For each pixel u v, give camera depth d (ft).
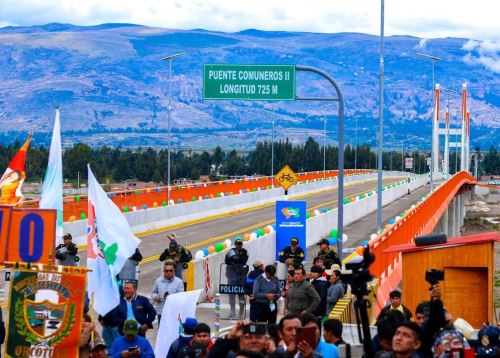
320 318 66.59
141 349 48.52
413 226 142.31
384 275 96.48
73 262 84.17
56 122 68.44
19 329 48.65
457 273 65.21
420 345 35.40
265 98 96.07
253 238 117.19
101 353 44.83
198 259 93.35
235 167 548.31
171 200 185.57
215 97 95.91
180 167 493.77
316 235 155.94
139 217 165.37
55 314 48.67
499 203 507.71
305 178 328.90
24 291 48.65
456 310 64.69
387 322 36.83
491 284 64.23
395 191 279.49
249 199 232.12
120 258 55.21
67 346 48.75
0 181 78.18
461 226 373.40
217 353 38.75
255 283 70.28
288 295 63.67
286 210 120.57
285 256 92.22
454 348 34.91
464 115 515.91
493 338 38.17
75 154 380.37
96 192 55.01
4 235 51.93
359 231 172.96
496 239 64.34
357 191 315.78
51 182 68.54
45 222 51.78
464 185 354.74
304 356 34.78
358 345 40.19
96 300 55.26
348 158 618.44
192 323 46.83
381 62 152.46
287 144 577.43
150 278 108.37
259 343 35.22
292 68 94.99
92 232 55.21
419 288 66.90
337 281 66.39
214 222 189.88
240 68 96.02
